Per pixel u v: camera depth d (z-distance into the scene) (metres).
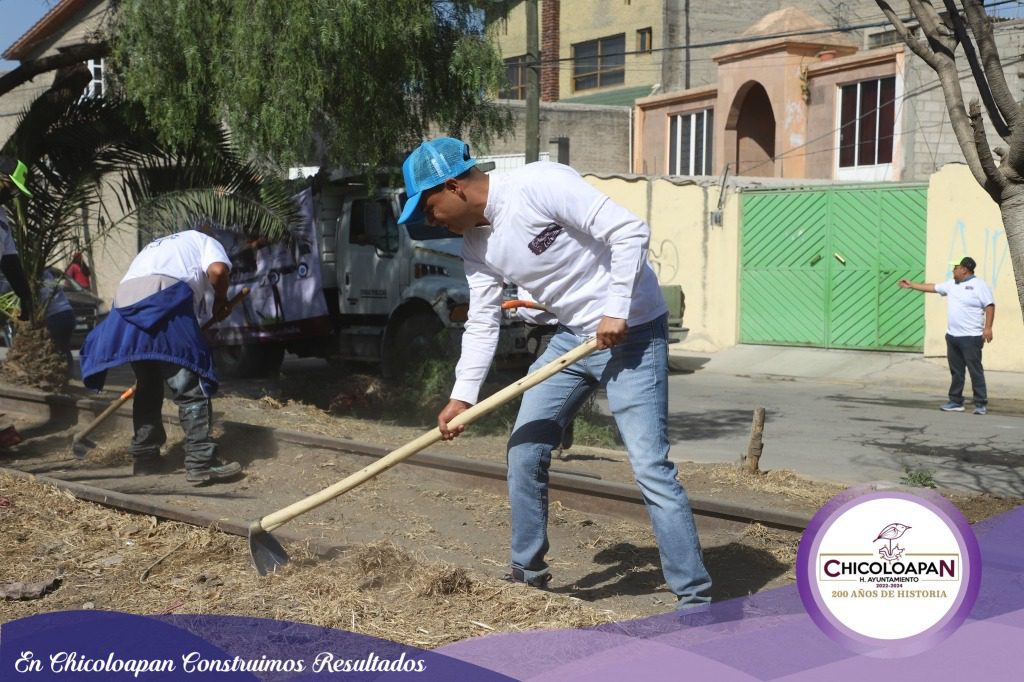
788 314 18.81
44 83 25.84
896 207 17.23
